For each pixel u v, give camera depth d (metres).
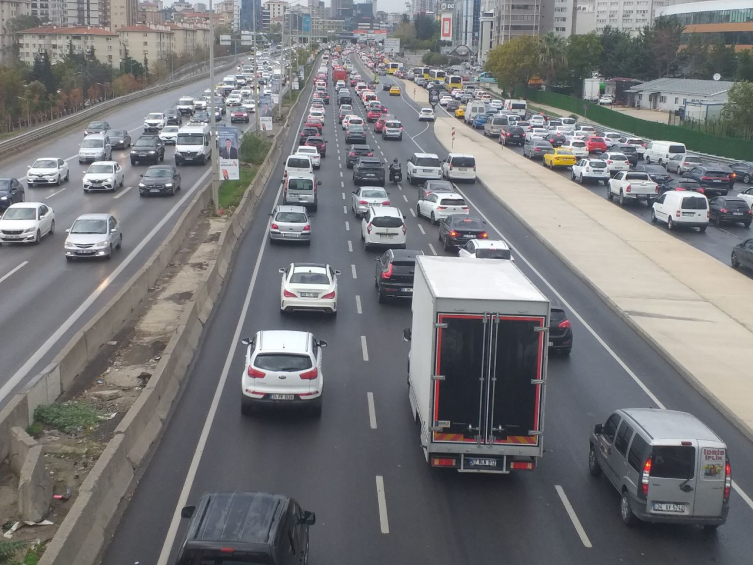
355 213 46.19
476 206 50.97
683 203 44.56
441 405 15.52
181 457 17.05
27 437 15.65
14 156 67.44
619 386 22.70
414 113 111.19
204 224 41.72
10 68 110.06
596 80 134.12
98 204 47.03
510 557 13.69
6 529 13.69
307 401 19.03
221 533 10.74
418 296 18.45
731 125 83.31
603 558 13.79
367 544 13.90
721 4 160.38
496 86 173.50
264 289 31.02
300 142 72.19
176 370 21.42
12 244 37.47
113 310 24.73
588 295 32.34
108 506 14.42
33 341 23.88
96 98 127.44
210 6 43.81
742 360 24.88
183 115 101.25
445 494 15.90
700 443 14.27
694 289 33.03
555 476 16.97
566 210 49.56
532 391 15.49
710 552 14.15
